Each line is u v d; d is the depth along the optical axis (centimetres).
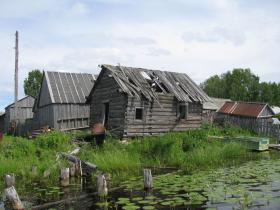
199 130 2803
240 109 4275
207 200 1132
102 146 2203
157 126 2755
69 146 2145
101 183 1240
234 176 1528
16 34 3469
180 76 3209
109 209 1074
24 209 1120
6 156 1878
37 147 2052
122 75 2752
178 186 1335
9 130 4312
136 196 1213
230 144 2338
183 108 2962
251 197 1155
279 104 8756
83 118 3447
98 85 2902
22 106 4631
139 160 1903
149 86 2797
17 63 3550
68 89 3466
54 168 1638
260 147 2500
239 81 9225
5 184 1438
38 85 7550
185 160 1905
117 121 2644
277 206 1060
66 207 1126
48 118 3381
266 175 1546
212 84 9706
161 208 1057
